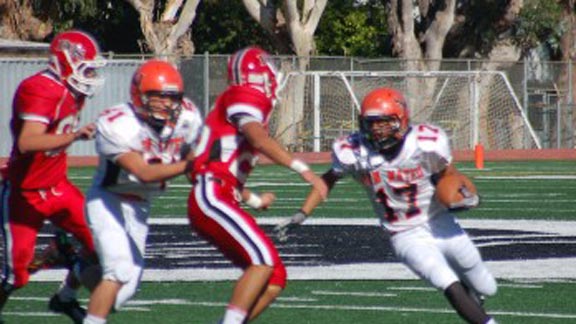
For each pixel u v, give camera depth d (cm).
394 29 11044
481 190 6262
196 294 2903
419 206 2183
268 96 2152
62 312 2405
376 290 2953
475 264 2212
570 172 7706
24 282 2419
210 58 9500
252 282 2072
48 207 2388
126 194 2145
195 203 2128
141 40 12169
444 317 2569
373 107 2139
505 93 10331
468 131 10181
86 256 2362
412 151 2152
